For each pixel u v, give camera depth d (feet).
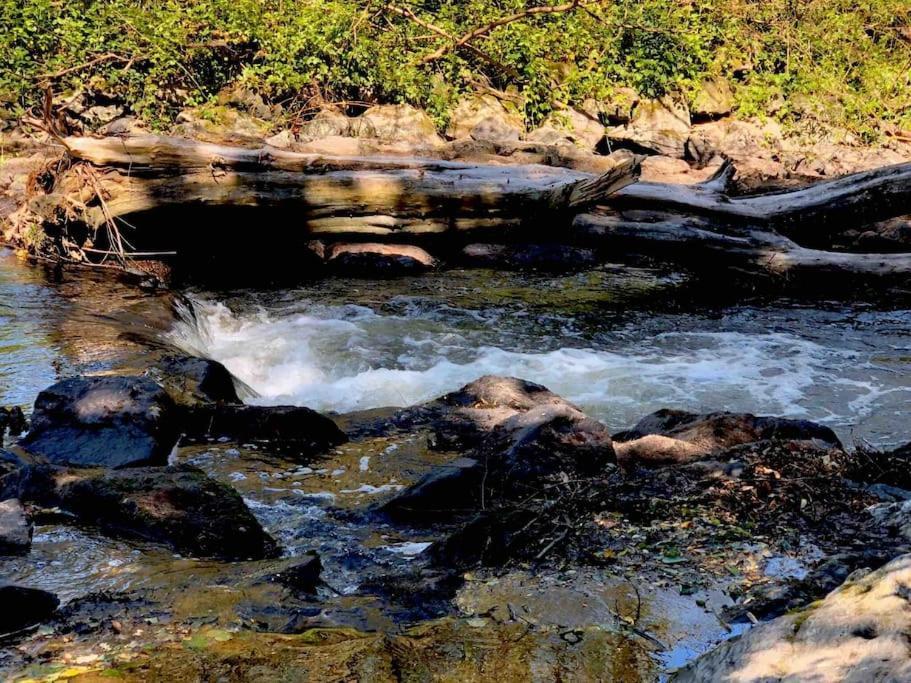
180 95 51.70
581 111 55.93
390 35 54.44
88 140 34.45
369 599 13.35
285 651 11.60
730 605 12.91
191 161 34.94
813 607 10.46
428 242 37.93
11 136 45.68
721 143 56.03
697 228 36.22
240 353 28.14
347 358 27.78
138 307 29.14
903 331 30.58
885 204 36.06
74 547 14.92
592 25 58.29
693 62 59.57
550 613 12.77
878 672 9.07
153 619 12.60
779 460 17.33
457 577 13.96
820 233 36.94
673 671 11.35
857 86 63.31
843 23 64.13
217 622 12.51
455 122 53.31
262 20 53.01
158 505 15.58
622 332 30.32
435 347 28.66
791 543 14.49
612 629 12.32
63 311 28.35
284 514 16.79
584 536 14.97
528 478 16.99
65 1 51.52
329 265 36.76
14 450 17.99
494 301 33.27
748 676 9.78
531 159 46.42
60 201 34.45
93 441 18.31
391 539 15.87
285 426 19.99
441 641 12.00
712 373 26.66
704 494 16.17
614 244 36.99
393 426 21.29
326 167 36.37
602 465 17.54
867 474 16.92
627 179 34.55
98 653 11.67
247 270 36.73
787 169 52.65
